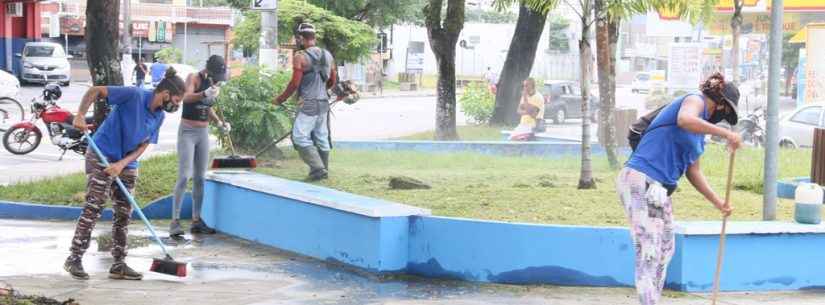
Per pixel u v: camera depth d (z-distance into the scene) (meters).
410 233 9.93
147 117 9.55
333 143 19.38
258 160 15.84
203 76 12.02
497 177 14.41
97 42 15.45
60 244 11.45
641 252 7.41
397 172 14.95
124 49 46.91
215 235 12.31
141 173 15.26
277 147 16.47
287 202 11.17
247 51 35.19
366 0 52.34
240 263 10.52
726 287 9.21
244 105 15.93
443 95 23.89
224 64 12.09
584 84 12.85
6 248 11.12
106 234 11.95
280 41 33.81
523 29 28.34
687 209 11.62
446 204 11.59
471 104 29.69
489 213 11.01
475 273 9.55
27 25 56.47
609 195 12.06
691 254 9.09
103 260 10.52
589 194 12.14
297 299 8.85
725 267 9.20
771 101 10.45
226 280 9.63
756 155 18.45
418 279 9.74
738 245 9.22
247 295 8.96
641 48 72.31
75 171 18.88
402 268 9.94
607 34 16.80
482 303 8.74
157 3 72.50
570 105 40.09
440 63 23.86
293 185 11.63
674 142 7.36
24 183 15.47
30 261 10.39
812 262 9.43
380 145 19.45
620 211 11.07
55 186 14.86
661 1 14.27
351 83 14.36
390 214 9.81
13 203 13.62
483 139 25.00
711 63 44.69
